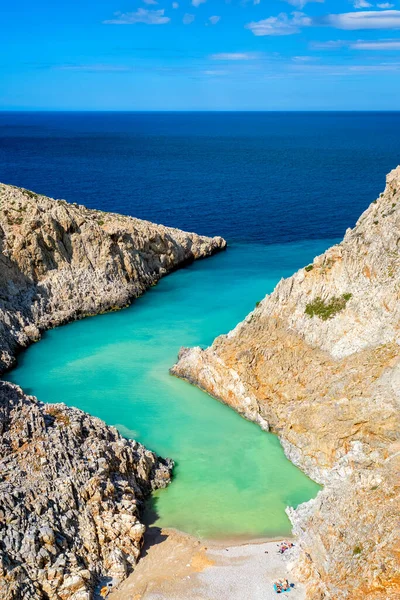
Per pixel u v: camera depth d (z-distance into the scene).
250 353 57.94
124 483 43.09
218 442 52.28
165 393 61.16
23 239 82.31
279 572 36.75
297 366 55.31
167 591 35.38
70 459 42.59
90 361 69.38
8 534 35.53
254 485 46.38
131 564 37.75
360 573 32.00
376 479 37.31
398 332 50.03
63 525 37.62
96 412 57.50
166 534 40.88
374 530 33.62
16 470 40.41
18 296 79.69
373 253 56.03
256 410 55.50
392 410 44.38
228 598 34.75
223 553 38.75
